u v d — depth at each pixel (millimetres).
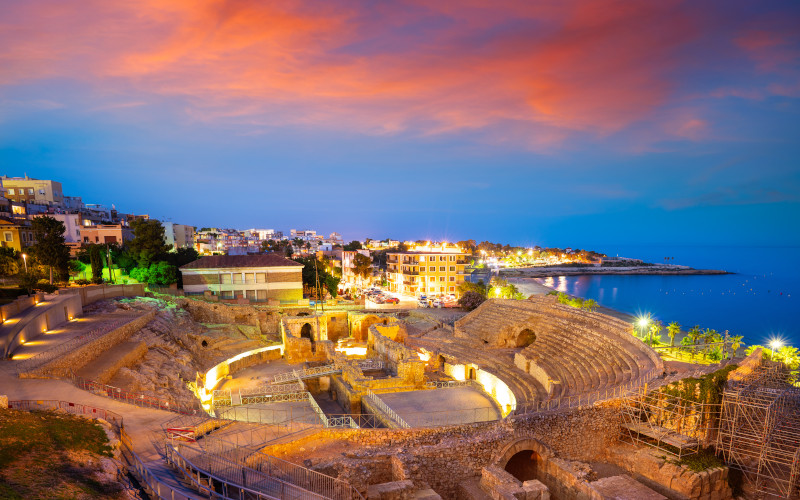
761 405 30594
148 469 20453
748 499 29125
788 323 123812
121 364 38969
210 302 73500
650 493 27703
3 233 72875
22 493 15562
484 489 27656
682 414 32719
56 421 23047
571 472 28422
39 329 42594
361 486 23766
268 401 45500
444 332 73062
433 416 39969
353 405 45594
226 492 19781
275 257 85750
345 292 132750
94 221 112125
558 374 45719
